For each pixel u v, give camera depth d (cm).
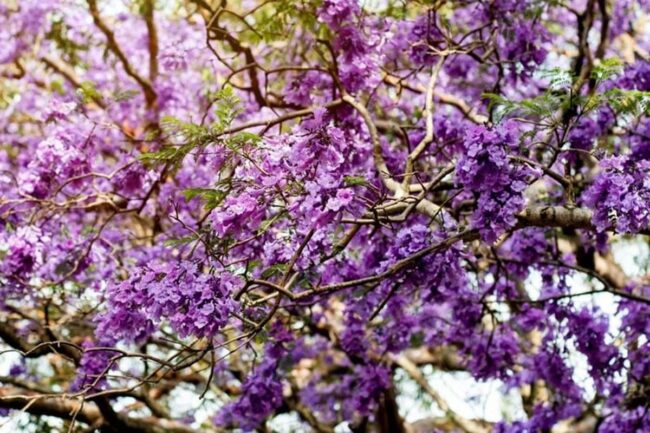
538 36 400
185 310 262
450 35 392
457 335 409
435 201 375
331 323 491
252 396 374
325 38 380
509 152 269
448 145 382
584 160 372
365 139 354
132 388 273
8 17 532
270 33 379
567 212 288
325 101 371
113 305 273
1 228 384
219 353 481
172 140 395
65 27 522
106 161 463
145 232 442
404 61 433
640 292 419
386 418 511
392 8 380
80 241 392
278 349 374
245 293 283
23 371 448
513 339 407
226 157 285
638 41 524
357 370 483
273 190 274
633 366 386
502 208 265
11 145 512
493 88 405
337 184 262
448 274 298
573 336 384
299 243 295
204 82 485
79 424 457
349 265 352
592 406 452
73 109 383
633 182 271
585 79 362
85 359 371
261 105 395
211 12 403
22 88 542
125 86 515
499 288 406
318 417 557
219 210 281
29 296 381
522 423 439
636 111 315
